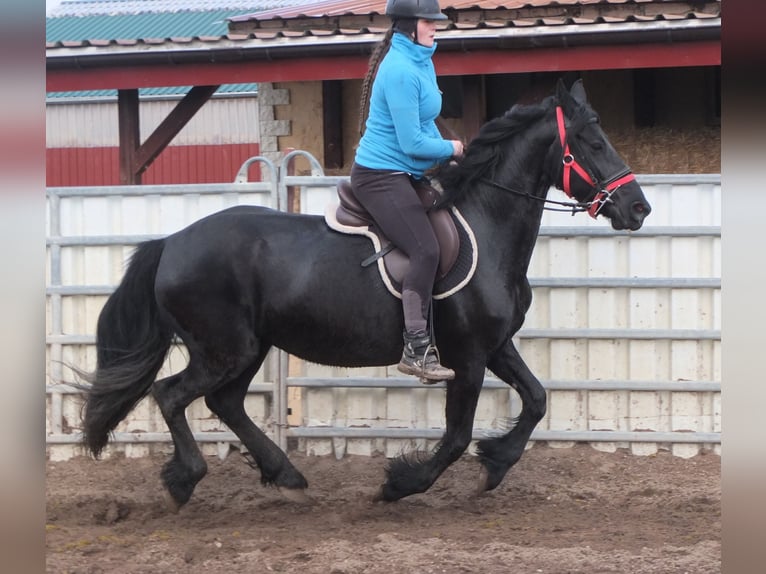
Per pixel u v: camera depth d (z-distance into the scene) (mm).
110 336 6305
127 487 7273
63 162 24797
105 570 5219
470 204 6109
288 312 6062
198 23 27234
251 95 23547
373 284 5969
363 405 7723
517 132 6156
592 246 7539
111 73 11844
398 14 5738
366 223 6051
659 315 7512
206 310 6086
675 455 7551
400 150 5840
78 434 7930
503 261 6086
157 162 24109
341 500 6801
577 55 10828
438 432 7613
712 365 7500
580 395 7645
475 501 6680
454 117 13539
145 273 6285
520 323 6301
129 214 7832
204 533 5988
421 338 5766
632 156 11953
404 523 6191
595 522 6195
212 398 6465
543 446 7707
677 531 5945
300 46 11266
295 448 7848
